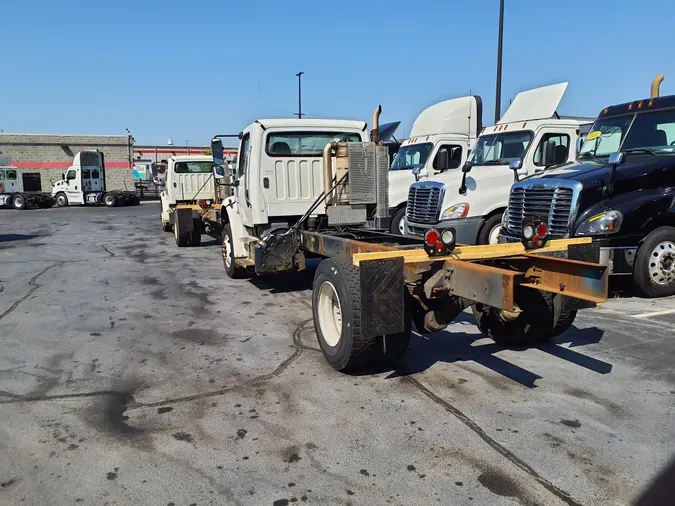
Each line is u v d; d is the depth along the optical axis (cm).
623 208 682
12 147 4131
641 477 297
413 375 451
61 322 638
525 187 775
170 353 521
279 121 768
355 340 419
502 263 461
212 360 498
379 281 402
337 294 436
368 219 738
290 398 410
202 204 1340
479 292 391
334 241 598
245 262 802
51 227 2003
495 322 516
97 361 501
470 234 988
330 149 718
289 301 740
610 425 357
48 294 796
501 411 381
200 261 1132
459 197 993
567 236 703
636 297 719
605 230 679
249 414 384
